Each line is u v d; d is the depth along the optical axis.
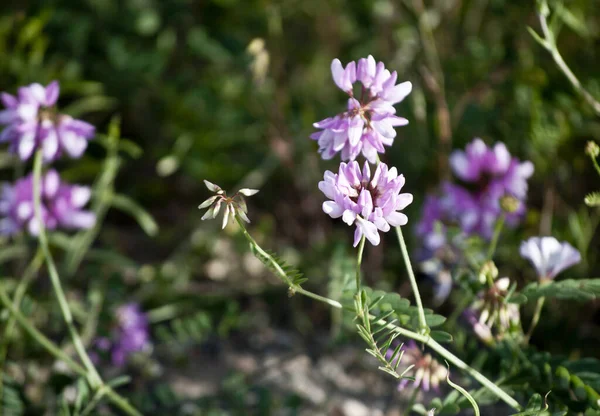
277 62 0.69
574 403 0.48
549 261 0.49
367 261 0.64
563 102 0.62
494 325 0.50
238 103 0.69
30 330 0.52
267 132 0.69
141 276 0.64
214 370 0.60
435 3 0.69
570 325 0.59
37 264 0.57
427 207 0.59
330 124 0.46
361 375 0.60
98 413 0.52
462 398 0.48
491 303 0.49
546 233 0.61
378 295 0.47
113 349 0.58
